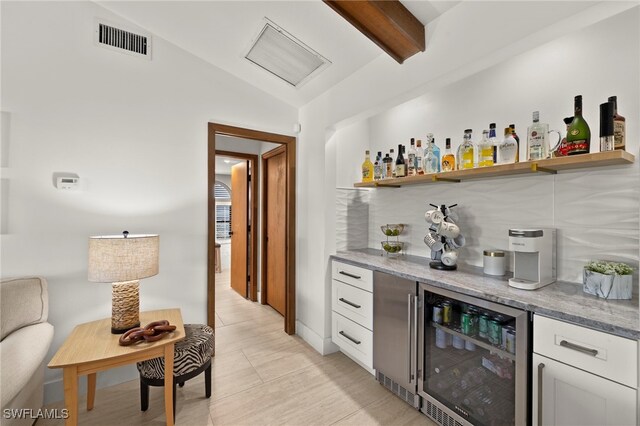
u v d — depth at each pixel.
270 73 2.56
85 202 2.04
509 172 1.67
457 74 1.62
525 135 1.81
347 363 2.43
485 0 1.43
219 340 2.86
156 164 2.30
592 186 1.52
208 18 2.04
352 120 2.40
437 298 1.73
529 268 1.53
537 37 1.29
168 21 2.13
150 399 1.96
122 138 2.17
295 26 1.97
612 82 1.46
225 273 5.91
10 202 1.82
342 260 2.44
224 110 2.62
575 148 1.40
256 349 2.68
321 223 2.67
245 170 4.23
